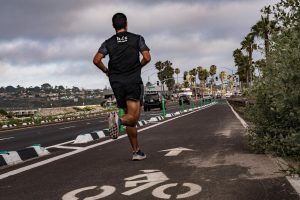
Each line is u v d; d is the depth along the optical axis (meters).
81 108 75.19
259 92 8.55
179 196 4.87
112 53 7.09
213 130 14.34
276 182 5.38
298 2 8.20
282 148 7.48
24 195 5.37
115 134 6.73
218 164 6.95
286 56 7.12
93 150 9.96
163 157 8.02
